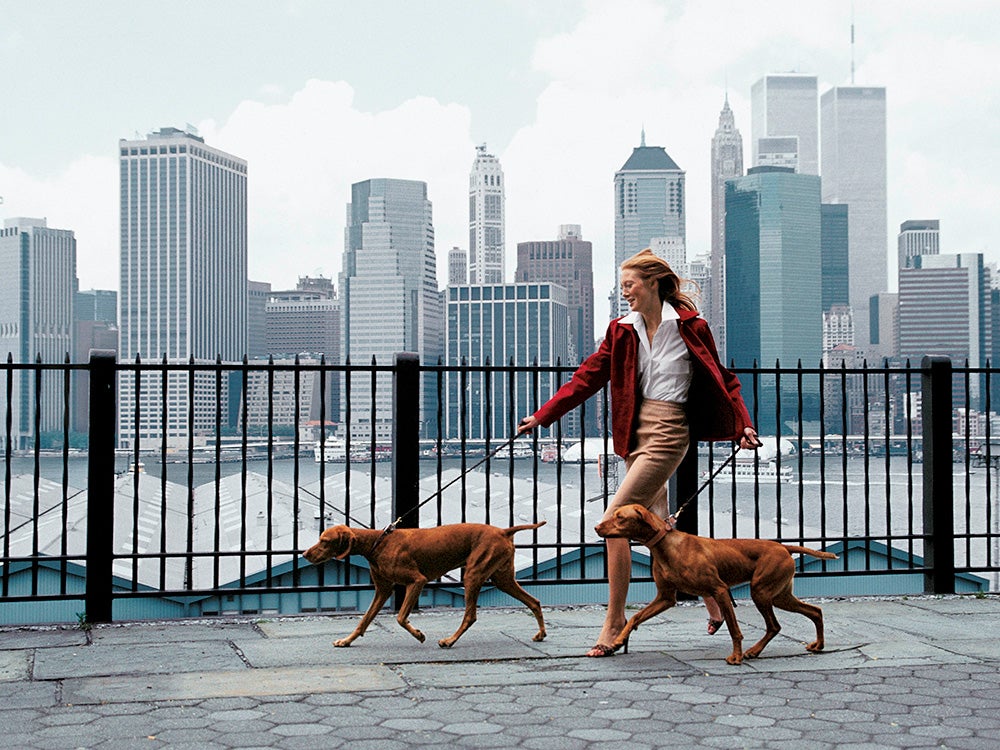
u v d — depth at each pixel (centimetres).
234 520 2442
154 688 436
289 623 588
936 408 701
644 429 517
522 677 456
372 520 604
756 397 641
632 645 526
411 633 511
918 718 392
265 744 359
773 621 494
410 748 355
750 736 369
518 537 1515
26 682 446
